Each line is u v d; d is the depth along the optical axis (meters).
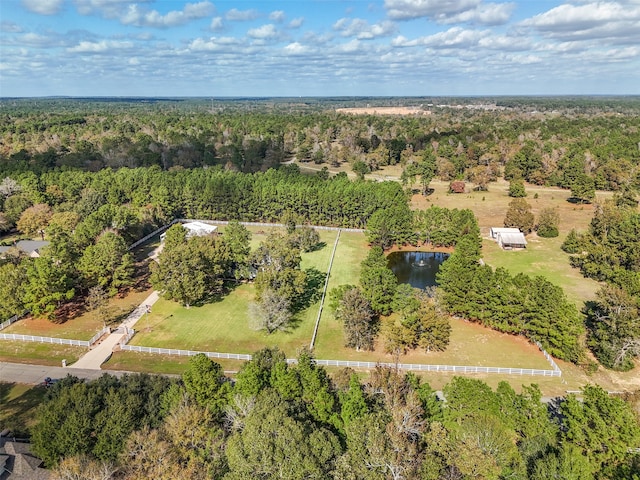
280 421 33.12
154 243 98.62
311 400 40.00
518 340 60.59
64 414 36.88
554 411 45.59
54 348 58.12
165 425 35.69
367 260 78.12
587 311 63.75
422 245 100.94
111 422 35.66
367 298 63.75
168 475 31.02
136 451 33.69
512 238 96.94
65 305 69.25
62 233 77.31
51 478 33.25
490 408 37.78
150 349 57.56
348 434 34.41
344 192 110.69
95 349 58.03
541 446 34.59
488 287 62.50
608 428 34.91
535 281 59.50
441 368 53.50
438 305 63.66
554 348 56.03
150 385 40.78
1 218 100.56
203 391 40.03
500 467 32.38
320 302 71.00
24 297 62.78
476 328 63.88
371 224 98.44
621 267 78.31
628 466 33.41
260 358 44.47
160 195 112.88
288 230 99.06
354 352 57.47
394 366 53.06
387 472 31.75
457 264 68.06
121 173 124.12
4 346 58.56
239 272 76.75
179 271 67.19
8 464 35.94
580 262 85.19
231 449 32.12
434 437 33.84
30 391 49.59
